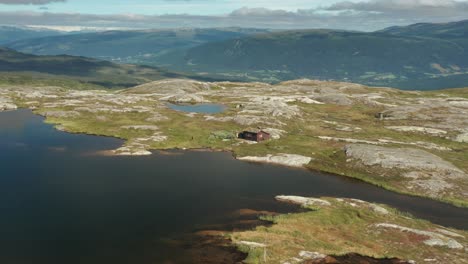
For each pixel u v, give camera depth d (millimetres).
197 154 110812
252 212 68688
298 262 49219
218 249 52938
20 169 90250
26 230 58688
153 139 120812
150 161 101500
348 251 53094
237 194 78875
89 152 107000
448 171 95062
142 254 51438
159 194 77062
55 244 54250
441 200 82438
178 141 121375
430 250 54531
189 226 61438
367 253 52750
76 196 74188
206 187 82750
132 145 113312
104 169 92500
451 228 66188
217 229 60375
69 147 111562
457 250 54812
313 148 116438
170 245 54281
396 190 87375
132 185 82000
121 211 67375
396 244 56281
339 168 101562
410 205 79125
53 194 74875
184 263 48875
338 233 59594
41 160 98188
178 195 76875
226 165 101312
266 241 54906
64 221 62438
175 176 89625
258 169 99062
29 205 68938
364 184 91375
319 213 67188
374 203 76312
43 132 129500
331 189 86062
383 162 100438
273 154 109938
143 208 69125
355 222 64438
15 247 53062
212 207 70750
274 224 62375
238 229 60469
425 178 91500
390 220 66750
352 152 109188
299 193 82062
